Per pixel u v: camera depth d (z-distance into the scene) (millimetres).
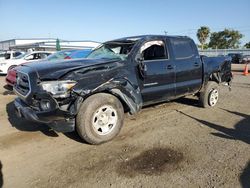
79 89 4105
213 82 7008
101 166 3758
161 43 5699
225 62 7340
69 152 4227
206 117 6129
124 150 4277
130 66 4859
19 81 4715
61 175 3541
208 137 4840
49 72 4203
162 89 5516
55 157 4062
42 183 3363
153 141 4641
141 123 5625
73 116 4141
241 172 3547
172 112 6520
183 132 5102
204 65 6562
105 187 3250
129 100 4789
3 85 11352
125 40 5656
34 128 5320
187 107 7035
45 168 3736
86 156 4074
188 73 6117
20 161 3953
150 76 5184
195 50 6480
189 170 3621
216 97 7184
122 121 4719
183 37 6324
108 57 5195
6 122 5742
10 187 3291
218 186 3230
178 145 4465
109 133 4555
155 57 5578
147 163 3834
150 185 3271
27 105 4414
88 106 4250
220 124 5609
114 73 4566
